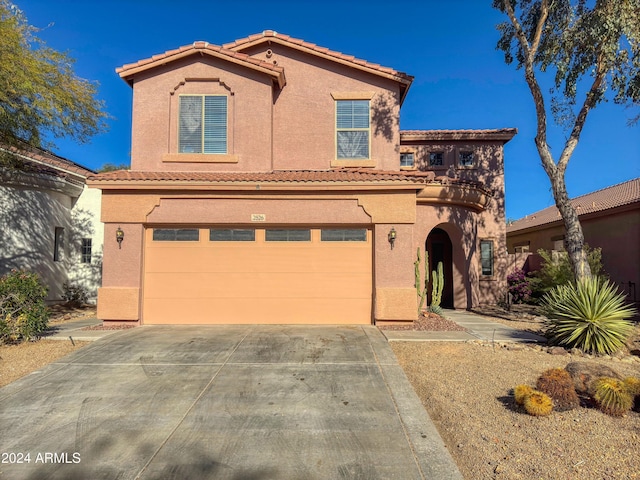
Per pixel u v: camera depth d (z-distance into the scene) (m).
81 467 4.29
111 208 11.28
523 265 20.09
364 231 11.50
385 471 4.19
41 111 12.10
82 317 13.96
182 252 11.48
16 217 15.15
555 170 11.97
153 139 12.75
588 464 4.22
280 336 9.75
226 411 5.64
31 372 7.29
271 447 4.68
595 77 11.79
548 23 12.38
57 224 16.88
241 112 12.83
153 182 11.06
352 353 8.30
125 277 11.22
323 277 11.42
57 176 16.39
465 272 15.12
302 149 13.56
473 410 5.54
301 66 13.85
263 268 11.45
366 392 6.28
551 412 5.39
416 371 7.20
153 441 4.83
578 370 6.30
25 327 9.10
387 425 5.21
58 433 5.05
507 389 6.25
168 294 11.41
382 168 13.52
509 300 15.77
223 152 12.77
